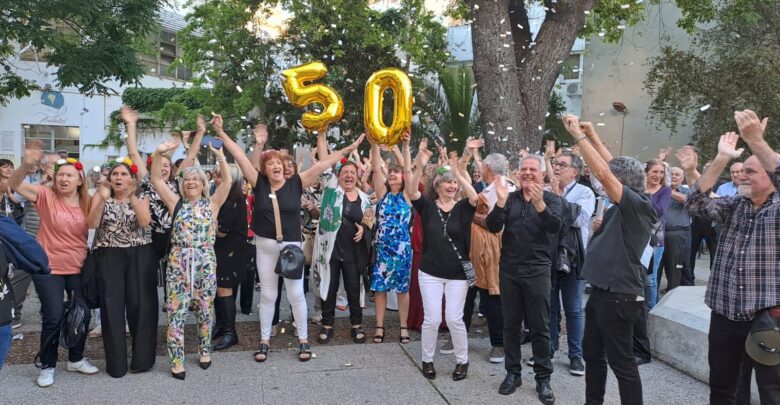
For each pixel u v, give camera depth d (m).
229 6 15.12
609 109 17.12
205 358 4.54
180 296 4.36
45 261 3.21
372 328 5.77
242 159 4.71
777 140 12.95
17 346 5.04
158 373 4.41
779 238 2.88
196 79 16.41
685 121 16.06
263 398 3.94
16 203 6.08
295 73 5.14
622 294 3.21
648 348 4.70
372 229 5.48
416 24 15.12
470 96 15.71
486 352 5.02
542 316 3.91
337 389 4.11
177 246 4.38
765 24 13.62
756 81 13.03
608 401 3.93
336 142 15.18
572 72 18.25
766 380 2.82
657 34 16.48
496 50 7.86
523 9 9.62
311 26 14.37
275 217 4.70
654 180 5.30
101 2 9.67
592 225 5.11
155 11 12.16
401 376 4.39
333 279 5.32
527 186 3.84
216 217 4.61
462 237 4.23
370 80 4.75
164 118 17.16
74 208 4.29
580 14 8.32
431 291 4.30
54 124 21.11
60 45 9.96
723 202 3.21
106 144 21.61
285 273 4.53
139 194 4.61
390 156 6.93
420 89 15.80
